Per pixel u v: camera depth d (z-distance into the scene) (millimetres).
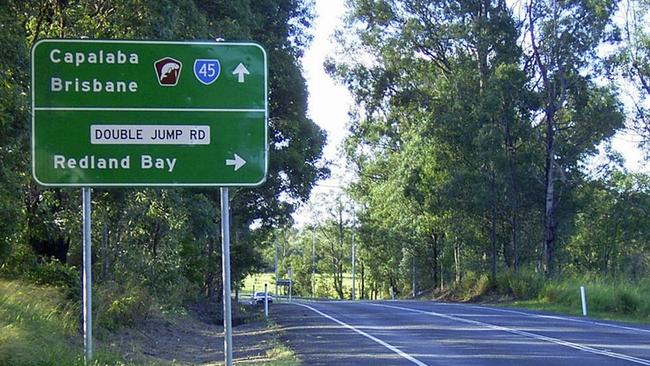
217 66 8344
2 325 10391
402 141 51188
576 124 43469
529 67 43375
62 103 8180
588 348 16156
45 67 8180
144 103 8258
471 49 46000
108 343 15336
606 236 55656
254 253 37875
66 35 15672
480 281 45562
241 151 8312
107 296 17469
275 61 30922
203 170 8266
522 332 19938
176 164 8250
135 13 15789
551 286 36469
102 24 15914
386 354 15305
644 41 41250
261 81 8391
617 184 53875
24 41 12305
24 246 16141
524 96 41062
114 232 20516
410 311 30344
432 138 44938
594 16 40406
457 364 13789
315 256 106312
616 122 42281
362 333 20094
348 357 14844
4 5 12492
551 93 41656
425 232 57062
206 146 8297
